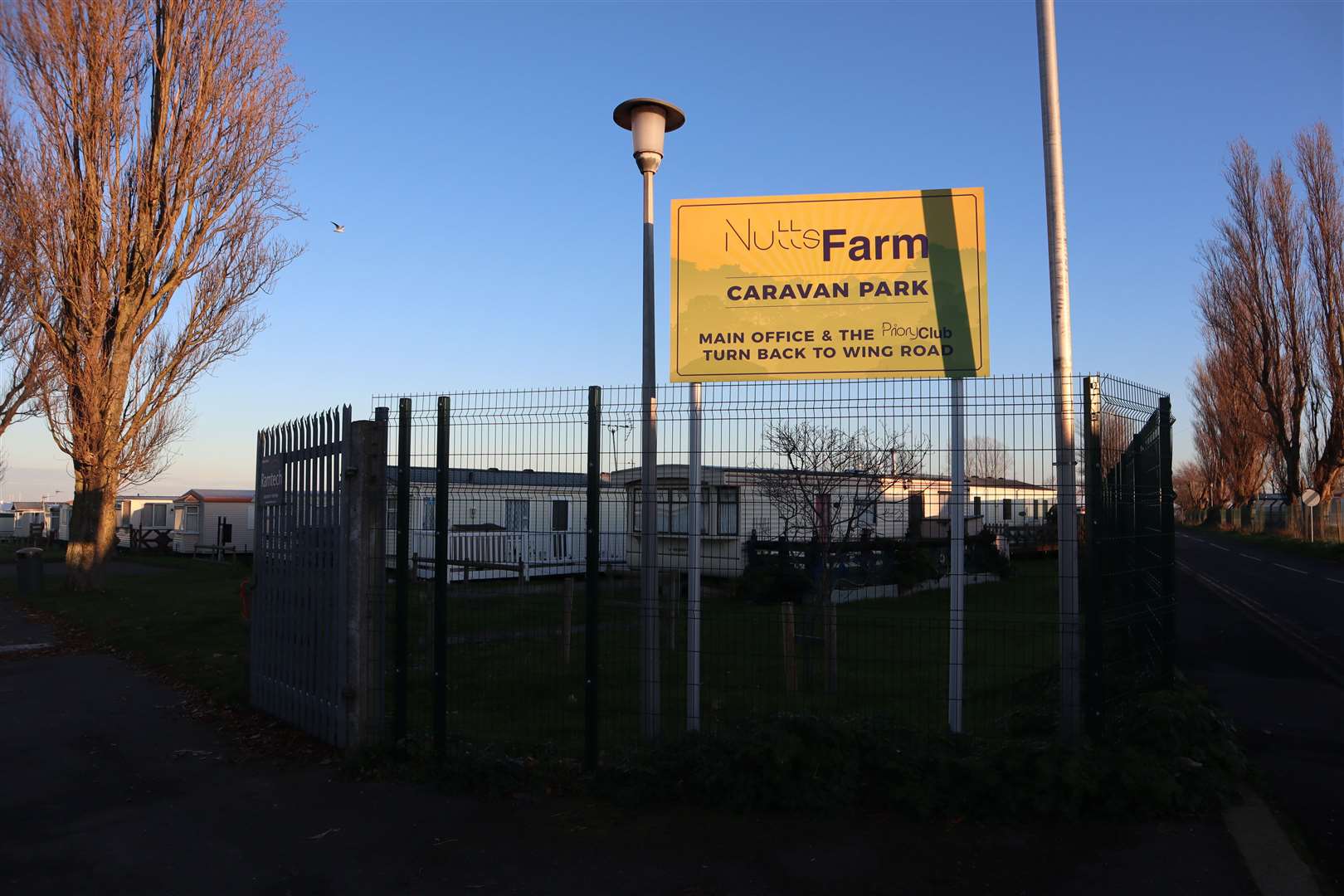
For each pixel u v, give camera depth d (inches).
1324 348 1578.5
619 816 225.1
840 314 264.5
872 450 392.5
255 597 348.2
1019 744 225.5
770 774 224.1
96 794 253.4
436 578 262.4
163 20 827.4
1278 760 256.2
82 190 808.3
